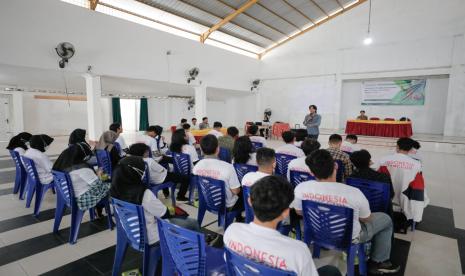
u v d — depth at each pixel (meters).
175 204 3.04
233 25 9.65
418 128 9.84
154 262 1.61
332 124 11.16
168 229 1.25
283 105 12.48
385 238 1.82
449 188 3.95
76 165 2.22
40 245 2.21
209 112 14.60
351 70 10.50
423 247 2.21
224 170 2.13
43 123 10.79
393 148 7.94
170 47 8.36
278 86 12.54
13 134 9.77
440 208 3.11
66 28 5.95
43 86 8.82
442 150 7.43
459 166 5.57
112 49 6.86
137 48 7.44
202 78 9.61
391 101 10.23
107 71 6.80
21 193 3.33
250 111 13.54
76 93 10.31
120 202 1.56
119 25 6.97
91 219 2.68
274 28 10.61
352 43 10.36
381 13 9.66
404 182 2.46
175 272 1.39
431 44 8.91
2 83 8.22
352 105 11.12
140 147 2.59
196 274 1.21
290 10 9.52
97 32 6.52
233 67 11.11
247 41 11.24
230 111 14.66
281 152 3.18
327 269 1.24
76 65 6.20
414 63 9.25
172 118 14.22
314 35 11.21
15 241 2.28
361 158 2.10
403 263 1.97
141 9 7.49
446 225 2.63
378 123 8.95
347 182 2.11
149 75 7.81
